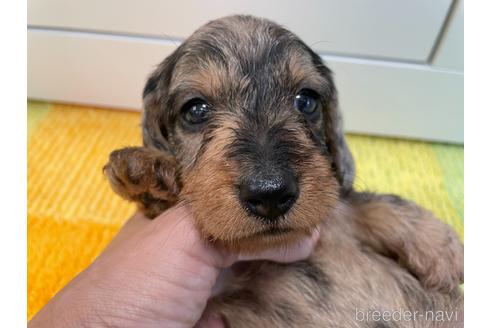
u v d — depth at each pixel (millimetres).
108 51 320
